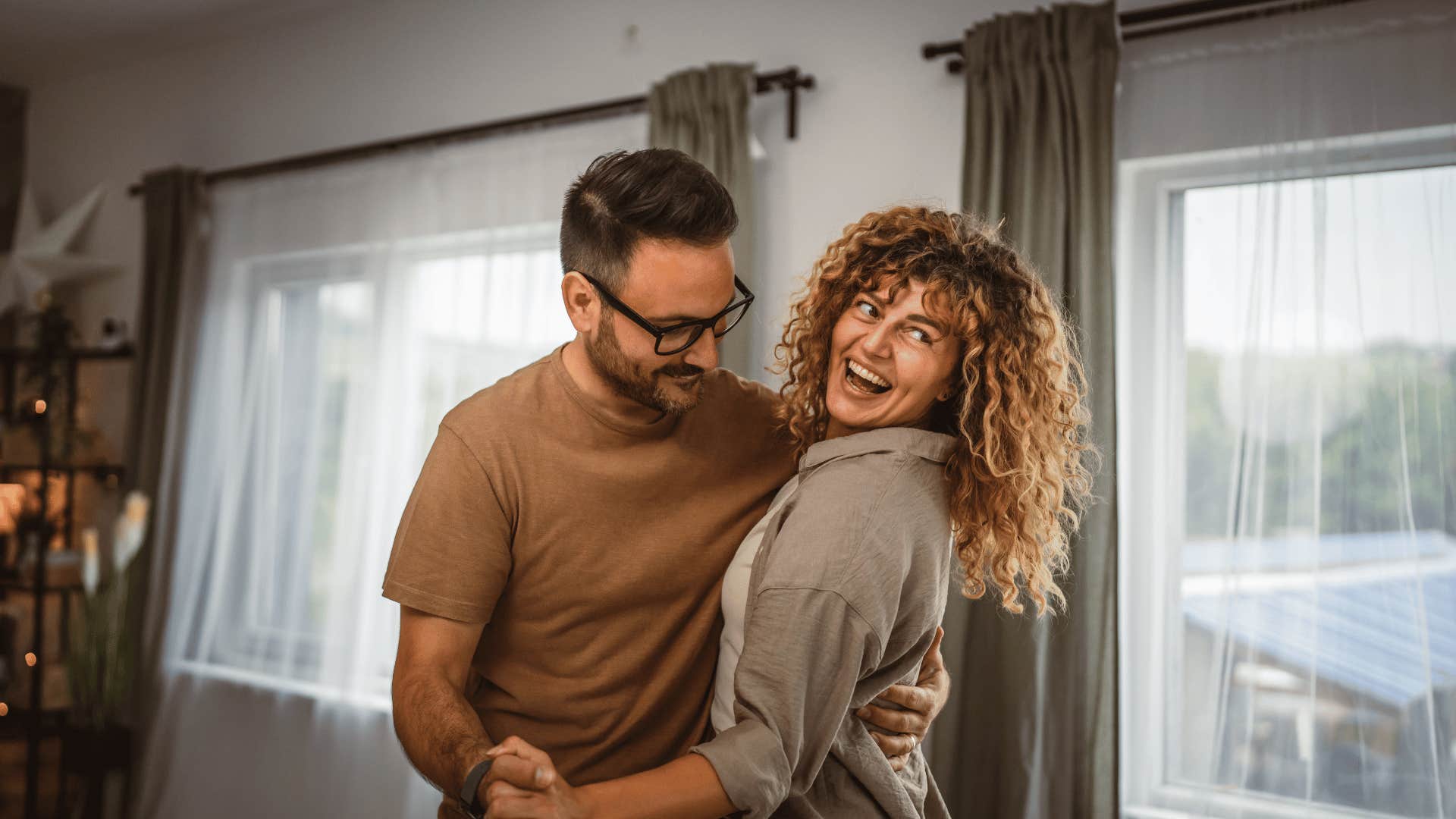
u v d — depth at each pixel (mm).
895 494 1161
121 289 4152
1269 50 2246
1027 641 2254
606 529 1370
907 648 1203
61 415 3998
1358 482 2105
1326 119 2174
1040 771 2240
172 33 3945
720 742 1049
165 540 3766
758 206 2861
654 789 1011
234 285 3814
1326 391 2141
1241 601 2186
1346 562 2104
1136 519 2342
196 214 3875
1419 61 2113
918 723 1317
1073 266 2303
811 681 1081
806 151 2801
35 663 3611
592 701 1390
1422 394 2074
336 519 3457
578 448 1374
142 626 3764
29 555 3799
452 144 3387
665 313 1243
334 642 3400
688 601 1395
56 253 4121
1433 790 2014
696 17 3010
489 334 3238
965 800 2307
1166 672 2291
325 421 3568
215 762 3627
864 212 2703
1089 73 2320
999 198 2389
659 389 1303
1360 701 2078
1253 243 2262
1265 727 2148
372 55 3652
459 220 3352
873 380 1235
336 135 3707
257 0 3646
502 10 3383
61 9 3725
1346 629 2098
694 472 1405
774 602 1095
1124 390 2361
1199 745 2254
